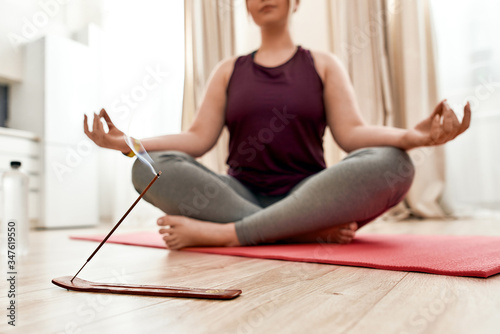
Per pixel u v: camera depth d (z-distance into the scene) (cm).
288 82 128
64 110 282
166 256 98
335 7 267
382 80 254
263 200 128
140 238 148
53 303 51
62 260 94
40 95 275
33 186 266
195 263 85
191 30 291
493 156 246
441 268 68
